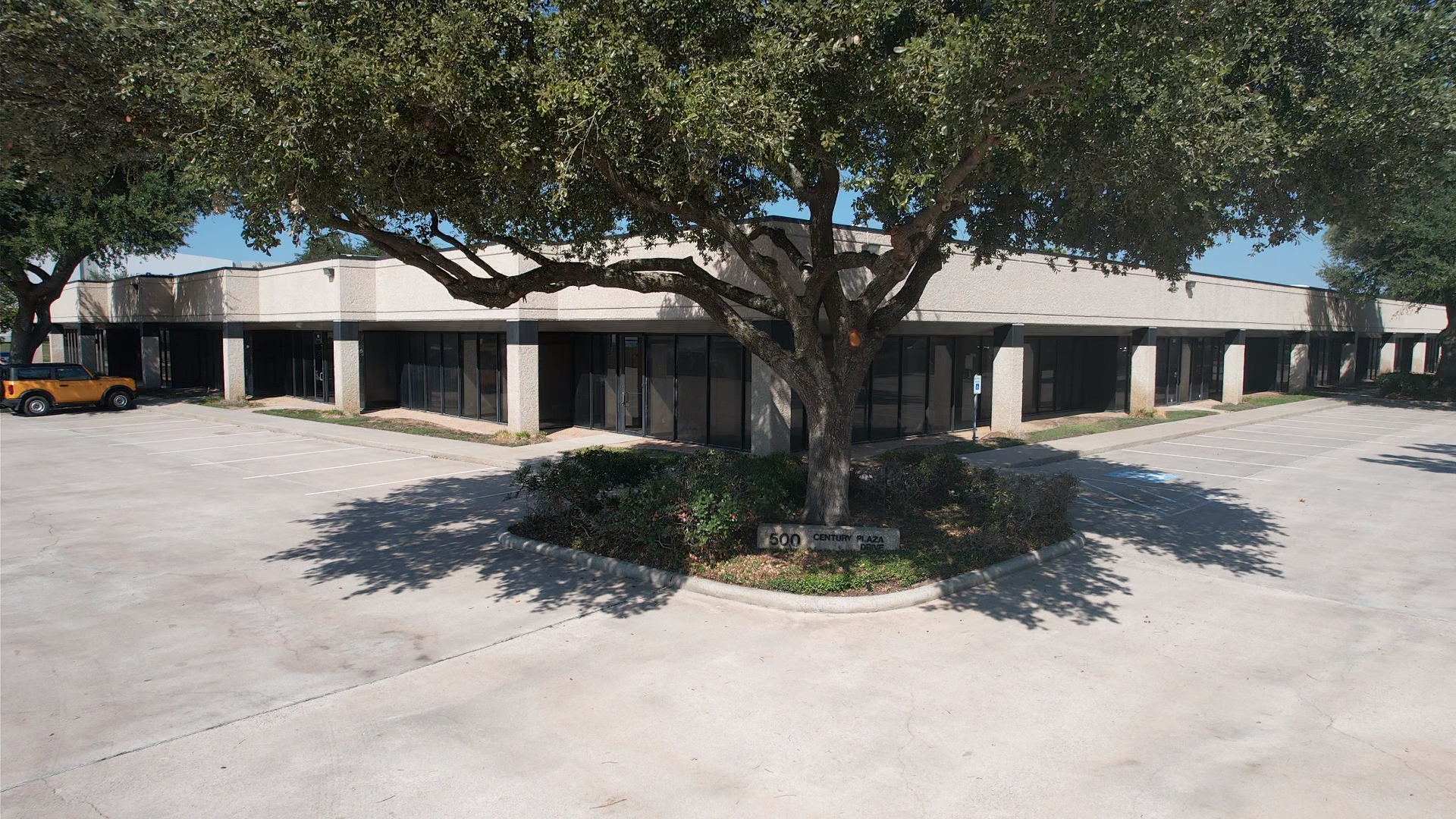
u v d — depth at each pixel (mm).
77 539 10695
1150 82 7621
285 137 6871
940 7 8086
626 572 8898
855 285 15602
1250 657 6844
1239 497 13602
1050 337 26312
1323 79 8617
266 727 5605
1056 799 4746
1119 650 6957
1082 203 8703
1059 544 9961
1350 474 15906
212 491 14008
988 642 7113
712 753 5258
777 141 7277
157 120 7973
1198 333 30609
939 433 21328
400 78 7082
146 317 32438
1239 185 9281
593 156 8039
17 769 5062
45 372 26344
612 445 18875
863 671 6488
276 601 8266
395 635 7316
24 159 8219
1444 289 30453
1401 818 4586
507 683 6301
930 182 8609
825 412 9922
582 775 5004
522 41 8117
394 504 12953
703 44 8422
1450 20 7992
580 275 9469
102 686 6262
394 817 4582
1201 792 4824
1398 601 8312
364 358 26266
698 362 18844
